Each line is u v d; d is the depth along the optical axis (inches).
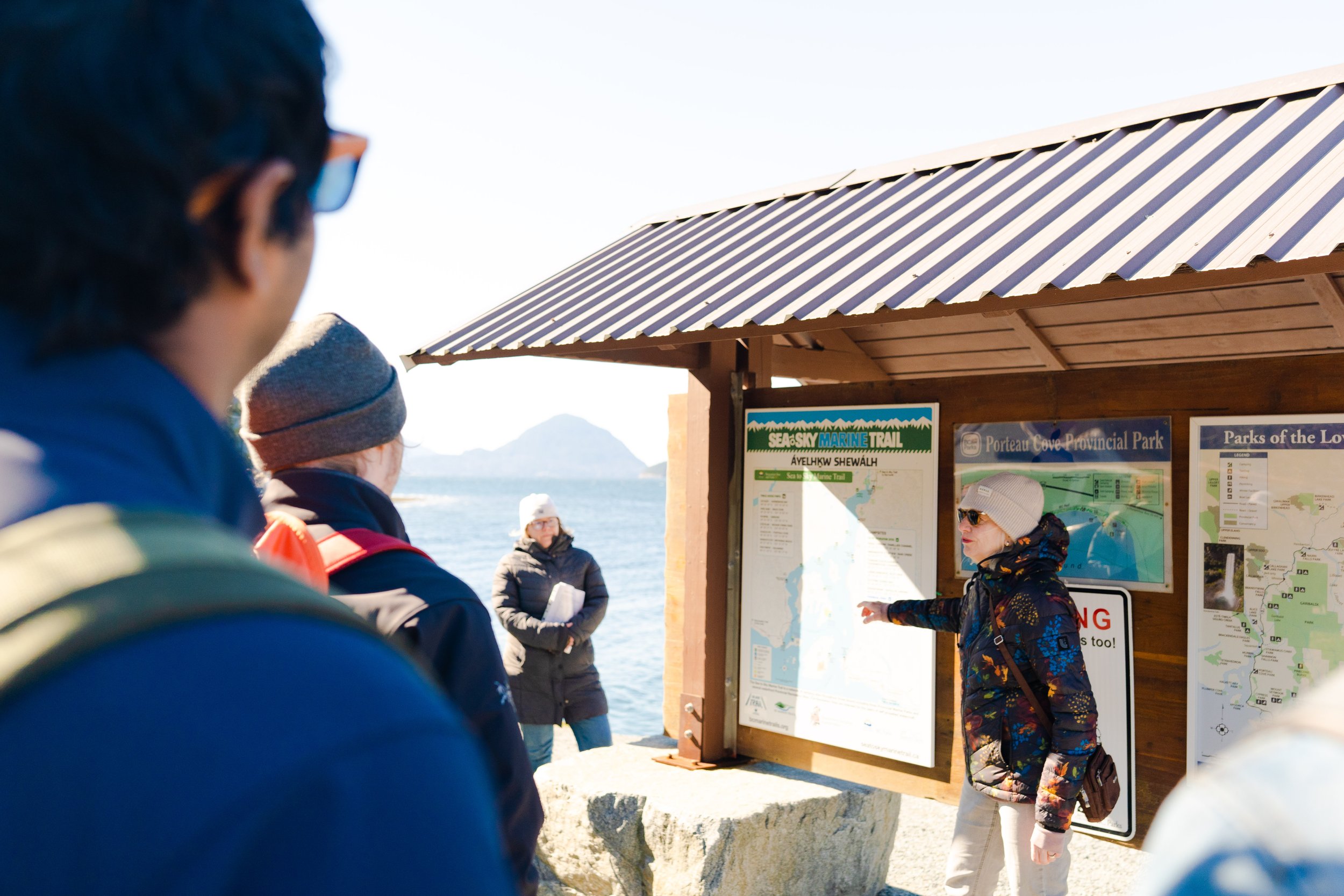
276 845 14.9
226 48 19.1
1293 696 143.1
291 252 22.3
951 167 213.6
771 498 205.3
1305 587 142.7
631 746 222.7
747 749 205.5
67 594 15.6
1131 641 157.5
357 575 59.3
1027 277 135.7
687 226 252.7
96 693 15.0
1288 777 19.3
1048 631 133.5
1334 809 18.3
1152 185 155.3
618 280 222.4
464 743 18.7
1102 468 162.2
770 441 206.4
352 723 16.3
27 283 17.8
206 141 18.8
